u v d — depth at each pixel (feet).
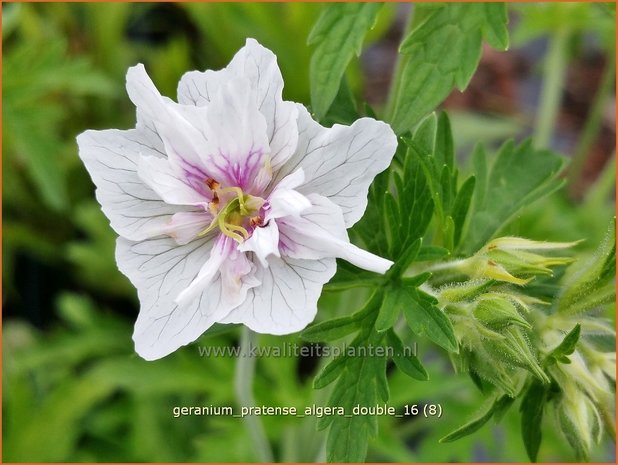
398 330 0.52
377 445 0.70
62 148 0.81
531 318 0.47
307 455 0.66
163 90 0.88
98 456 0.78
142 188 0.42
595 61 1.21
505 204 0.55
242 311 0.41
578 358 0.46
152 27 1.04
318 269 0.41
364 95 1.14
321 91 0.49
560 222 0.77
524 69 1.19
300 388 0.73
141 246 0.42
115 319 0.85
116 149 0.42
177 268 0.43
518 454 0.69
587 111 1.16
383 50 1.20
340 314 0.60
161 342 0.41
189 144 0.42
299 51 0.84
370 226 0.48
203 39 0.99
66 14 0.91
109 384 0.75
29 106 0.75
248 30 0.85
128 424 0.81
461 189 0.49
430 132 0.48
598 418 0.45
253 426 0.59
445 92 0.49
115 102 0.94
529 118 1.14
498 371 0.44
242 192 0.43
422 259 0.47
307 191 0.43
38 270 0.93
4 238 0.89
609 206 0.84
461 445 0.70
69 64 0.77
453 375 0.70
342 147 0.42
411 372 0.46
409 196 0.47
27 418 0.74
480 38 0.49
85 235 0.95
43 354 0.81
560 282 0.49
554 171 0.56
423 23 0.50
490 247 0.45
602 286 0.46
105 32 0.92
